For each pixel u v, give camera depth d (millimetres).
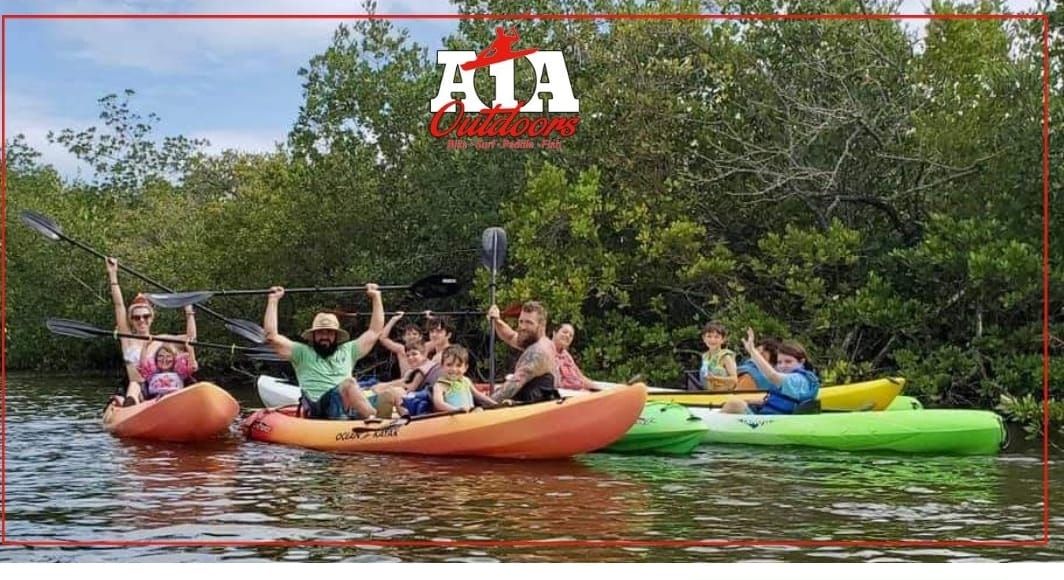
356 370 18219
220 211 20328
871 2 15195
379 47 18656
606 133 15938
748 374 10562
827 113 14211
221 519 6312
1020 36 13805
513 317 15086
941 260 12688
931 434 8836
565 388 10656
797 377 9562
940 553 5578
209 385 9539
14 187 24828
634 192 15211
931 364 12992
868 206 15156
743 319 13727
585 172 15125
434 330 10773
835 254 13664
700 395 10438
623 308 16141
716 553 5551
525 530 6023
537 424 8289
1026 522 6273
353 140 18703
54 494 7090
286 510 6543
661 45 15891
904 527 6145
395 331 17656
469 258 17312
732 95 15672
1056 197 12289
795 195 15000
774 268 14055
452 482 7469
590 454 8734
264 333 9930
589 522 6230
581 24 16922
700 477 7730
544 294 14609
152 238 23719
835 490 7234
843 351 13719
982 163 13625
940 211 14211
